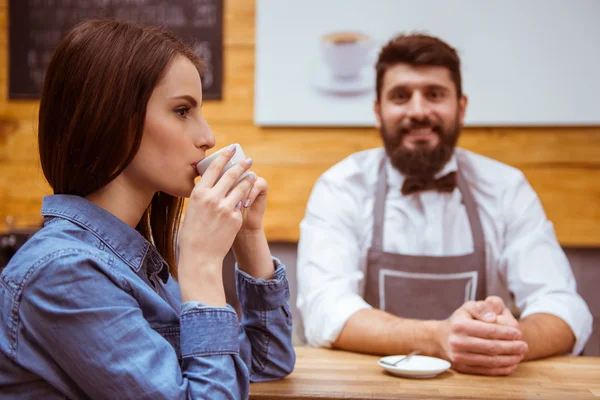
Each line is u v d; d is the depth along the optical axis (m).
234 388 0.88
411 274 2.08
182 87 0.94
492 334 1.25
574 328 1.58
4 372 0.85
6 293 0.85
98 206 0.95
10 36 2.98
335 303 1.61
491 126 2.78
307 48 2.82
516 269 2.00
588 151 2.74
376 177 2.21
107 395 0.81
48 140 0.94
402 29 2.78
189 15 2.88
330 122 2.81
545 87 2.73
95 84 0.90
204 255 0.93
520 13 2.74
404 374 1.19
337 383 1.15
